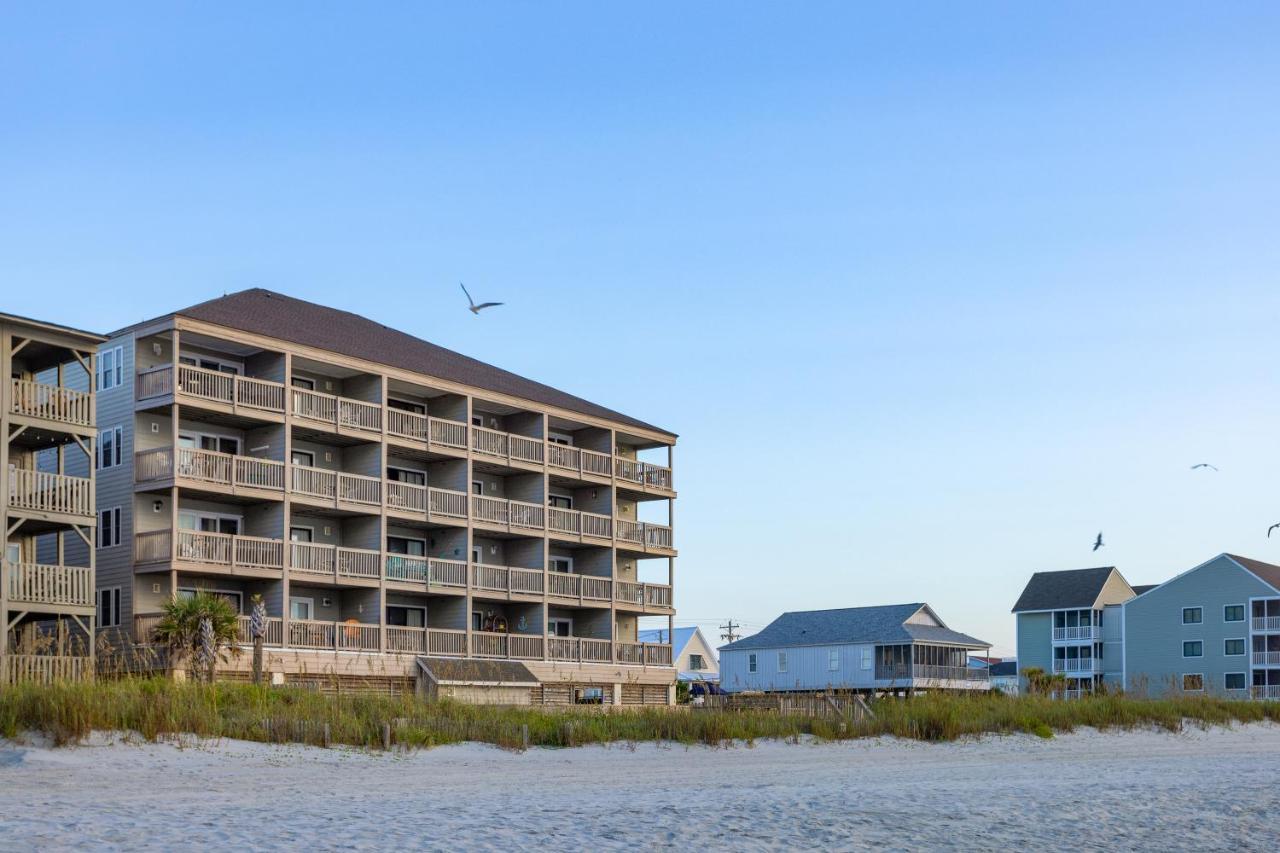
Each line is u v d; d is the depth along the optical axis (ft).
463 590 176.86
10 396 128.67
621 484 203.21
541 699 182.19
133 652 129.29
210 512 157.58
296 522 166.40
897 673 288.92
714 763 103.14
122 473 151.02
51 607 129.39
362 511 165.68
